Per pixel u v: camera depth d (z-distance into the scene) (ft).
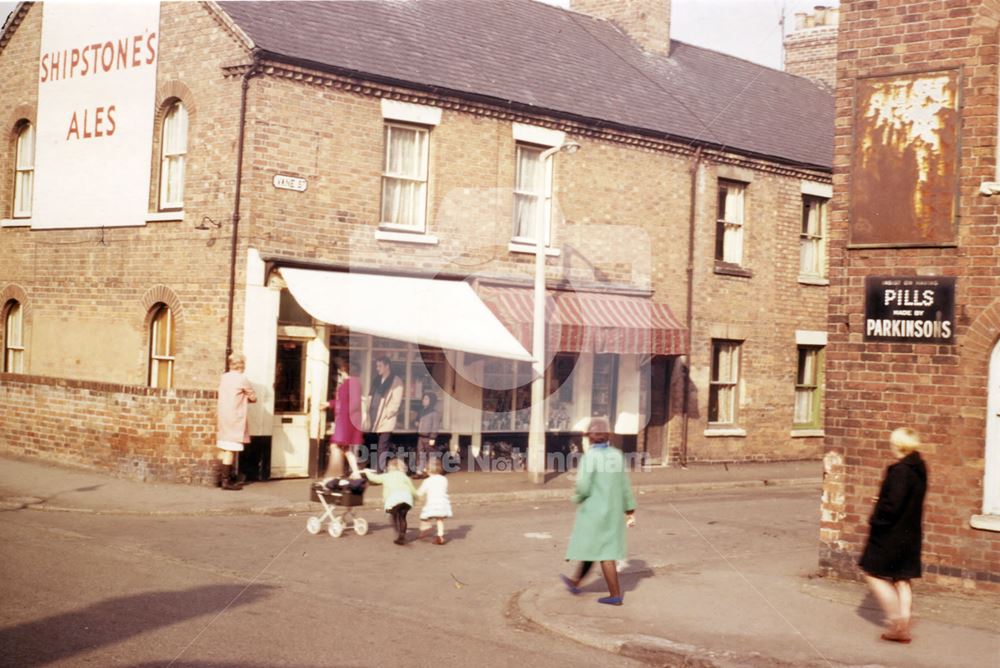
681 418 74.23
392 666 24.84
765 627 29.73
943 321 34.73
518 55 71.61
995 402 34.24
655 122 73.00
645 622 30.09
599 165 69.62
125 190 62.08
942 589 34.47
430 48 65.72
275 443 57.00
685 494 62.90
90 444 58.08
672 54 87.25
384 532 44.27
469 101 62.80
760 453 80.02
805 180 82.28
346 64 58.49
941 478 34.68
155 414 54.29
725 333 77.15
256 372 55.83
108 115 63.46
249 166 55.83
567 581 34.58
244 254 55.83
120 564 34.81
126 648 24.81
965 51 34.76
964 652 27.43
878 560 28.55
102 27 64.08
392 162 60.95
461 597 33.35
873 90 36.14
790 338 81.82
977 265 34.40
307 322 58.08
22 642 24.81
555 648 27.94
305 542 41.09
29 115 68.74
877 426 35.83
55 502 47.37
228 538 41.11
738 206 78.74
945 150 34.88
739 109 83.46
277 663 24.38
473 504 53.16
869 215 36.06
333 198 58.23
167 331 60.34
